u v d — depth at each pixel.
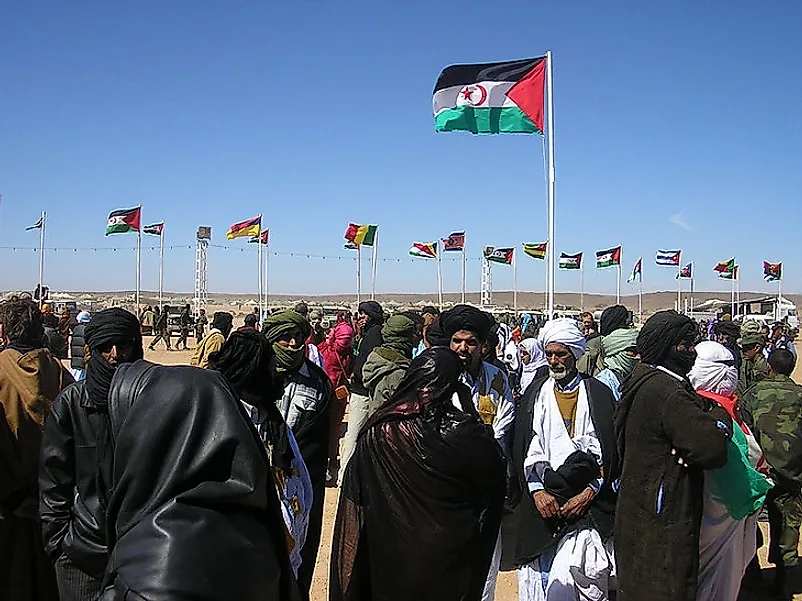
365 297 170.62
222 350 3.73
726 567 4.41
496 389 4.88
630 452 4.17
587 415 4.70
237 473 2.01
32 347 4.46
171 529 1.88
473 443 3.66
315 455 4.78
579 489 4.49
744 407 6.35
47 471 3.63
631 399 4.21
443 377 3.75
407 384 3.83
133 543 1.87
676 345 4.21
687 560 3.99
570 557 4.48
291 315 4.89
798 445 6.08
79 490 3.61
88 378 3.71
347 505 3.91
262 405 3.80
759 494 4.23
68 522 3.62
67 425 3.66
